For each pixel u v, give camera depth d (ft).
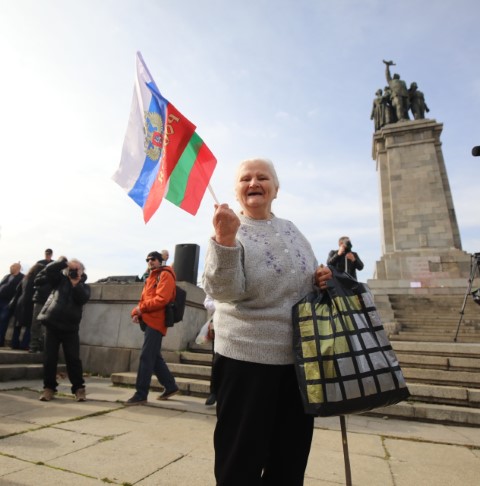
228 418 4.87
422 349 20.11
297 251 5.78
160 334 15.85
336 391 4.74
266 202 5.91
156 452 9.73
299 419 5.25
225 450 4.71
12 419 12.08
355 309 5.46
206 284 4.87
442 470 9.38
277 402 5.23
